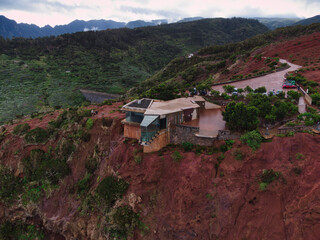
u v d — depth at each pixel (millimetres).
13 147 37688
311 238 14062
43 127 39438
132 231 20891
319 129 18906
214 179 19609
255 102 26891
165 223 19781
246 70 74250
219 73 81125
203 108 33531
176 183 21094
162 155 23609
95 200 24422
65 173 31328
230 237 17062
